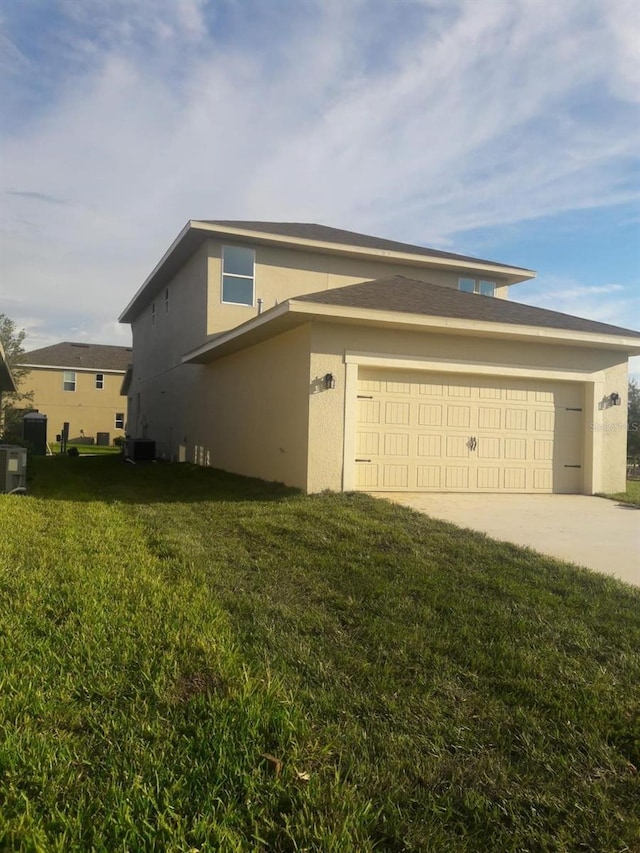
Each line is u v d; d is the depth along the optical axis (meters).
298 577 4.77
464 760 2.38
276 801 2.06
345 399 9.05
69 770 2.17
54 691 2.73
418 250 16.94
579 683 3.06
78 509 7.78
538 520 7.53
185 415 17.19
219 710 2.61
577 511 8.36
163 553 5.41
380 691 2.91
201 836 1.88
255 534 6.26
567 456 10.59
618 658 3.36
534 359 10.16
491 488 10.06
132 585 4.33
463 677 3.11
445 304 9.84
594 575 4.94
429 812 2.06
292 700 2.74
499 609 4.08
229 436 13.31
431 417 9.68
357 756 2.36
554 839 1.97
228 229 14.09
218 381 14.30
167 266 17.34
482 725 2.65
